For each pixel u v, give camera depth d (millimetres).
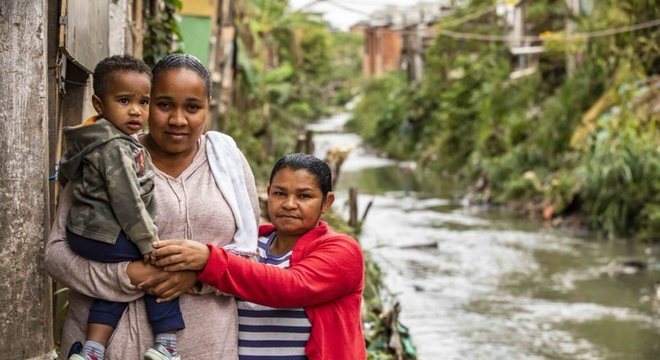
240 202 3264
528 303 11461
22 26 3236
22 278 3203
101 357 3000
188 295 3129
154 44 8305
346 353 3264
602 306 11242
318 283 3174
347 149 11117
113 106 3117
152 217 3061
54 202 4094
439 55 36125
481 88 29938
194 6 11820
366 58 65938
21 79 3232
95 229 2941
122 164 2943
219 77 14984
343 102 70938
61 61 4047
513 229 17484
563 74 25594
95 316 3029
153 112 3109
